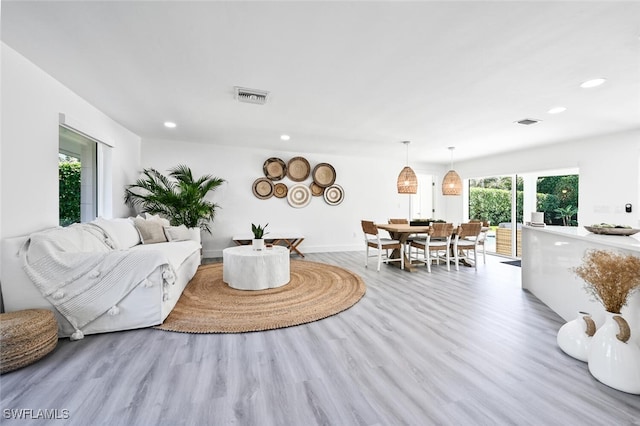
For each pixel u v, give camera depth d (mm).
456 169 7387
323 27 1914
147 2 1685
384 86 2830
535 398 1568
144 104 3387
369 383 1697
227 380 1713
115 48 2188
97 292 2287
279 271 3629
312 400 1544
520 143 5180
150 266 2404
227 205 5844
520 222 5949
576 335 2000
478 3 1667
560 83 2723
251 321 2561
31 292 2143
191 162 5531
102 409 1451
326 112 3627
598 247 2180
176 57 2314
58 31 1974
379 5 1692
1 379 1678
